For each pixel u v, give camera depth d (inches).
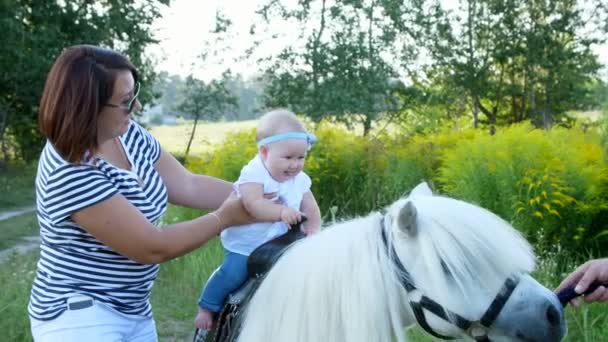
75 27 899.4
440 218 72.5
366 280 74.0
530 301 70.4
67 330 83.8
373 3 930.1
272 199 93.8
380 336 73.2
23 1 886.4
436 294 70.9
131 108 84.4
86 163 82.4
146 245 82.0
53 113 79.8
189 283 267.0
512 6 999.6
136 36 938.7
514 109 1063.6
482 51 1037.2
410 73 1009.5
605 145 326.6
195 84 1139.9
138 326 92.8
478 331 71.7
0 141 956.6
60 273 85.3
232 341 88.1
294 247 82.1
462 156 316.2
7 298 221.8
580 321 189.8
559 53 1000.2
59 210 81.5
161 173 102.6
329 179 381.7
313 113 885.2
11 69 850.8
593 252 280.5
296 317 77.2
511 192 279.0
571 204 271.9
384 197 359.9
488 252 71.1
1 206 634.2
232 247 97.3
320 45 912.9
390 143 408.2
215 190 105.6
